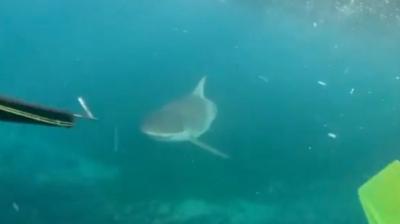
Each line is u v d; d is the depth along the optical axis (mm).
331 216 8375
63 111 1013
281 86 11992
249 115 10750
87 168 9328
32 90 16234
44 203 8211
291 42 14219
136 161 9445
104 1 20312
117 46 18703
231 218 8180
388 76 11867
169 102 8023
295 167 9445
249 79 12930
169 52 17234
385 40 12391
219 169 9211
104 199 8438
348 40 12844
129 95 12461
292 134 10117
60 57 18469
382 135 10102
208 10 17984
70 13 21094
